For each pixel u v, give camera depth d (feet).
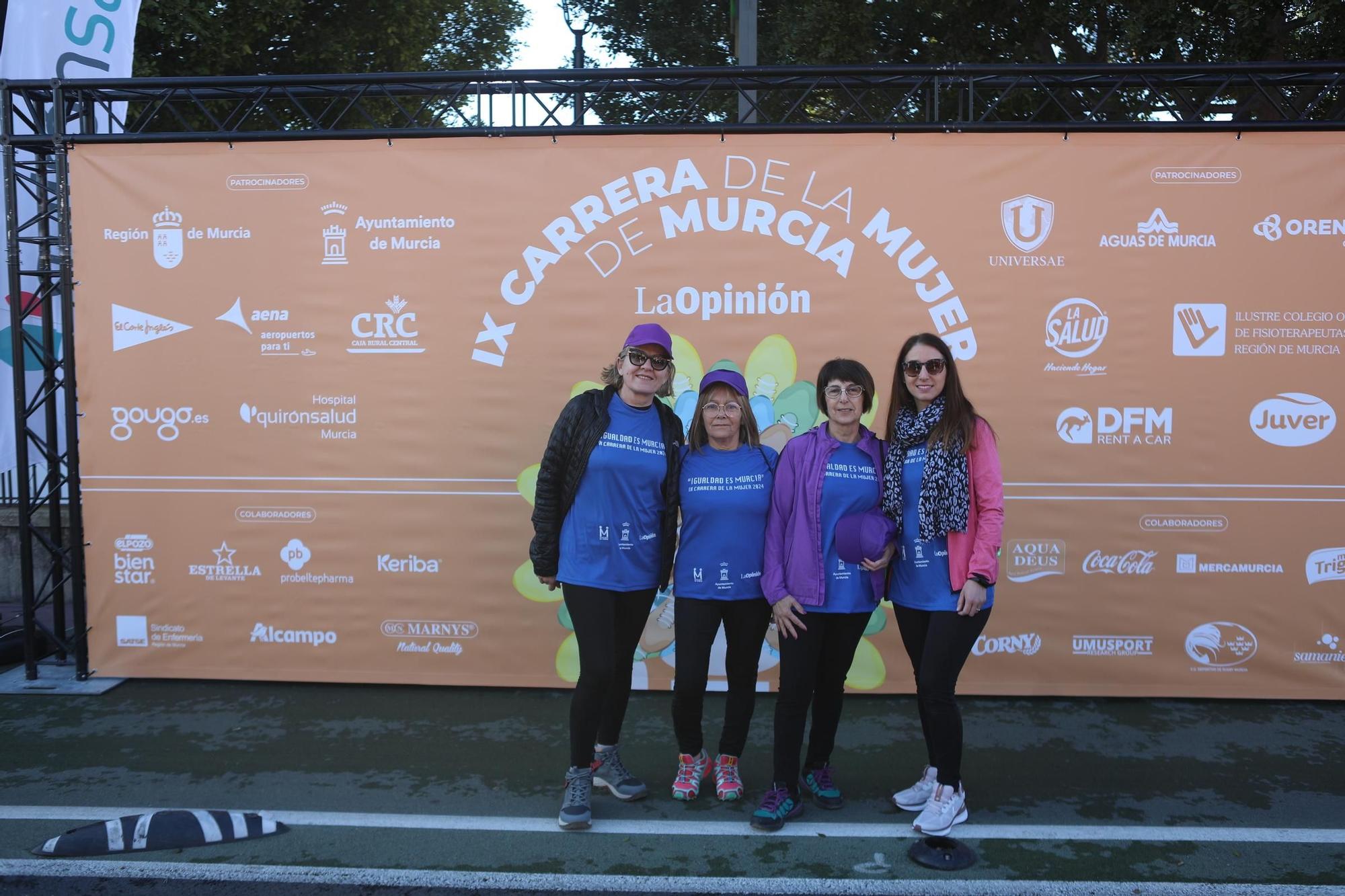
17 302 16.84
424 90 16.56
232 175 16.26
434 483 16.29
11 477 22.76
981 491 10.84
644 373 11.43
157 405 16.48
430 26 38.58
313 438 16.37
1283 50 27.71
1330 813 11.93
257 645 16.61
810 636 11.18
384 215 16.17
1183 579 15.72
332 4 34.71
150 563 16.63
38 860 10.78
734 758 12.16
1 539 23.02
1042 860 10.75
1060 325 15.70
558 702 15.88
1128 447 15.69
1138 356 15.64
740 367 16.03
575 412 11.57
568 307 16.11
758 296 15.97
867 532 10.85
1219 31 28.19
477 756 13.69
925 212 15.74
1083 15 30.96
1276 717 15.21
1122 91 30.09
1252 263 15.49
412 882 10.39
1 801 12.18
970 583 10.66
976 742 14.23
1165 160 15.49
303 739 14.30
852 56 31.83
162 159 16.30
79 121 17.43
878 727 14.80
